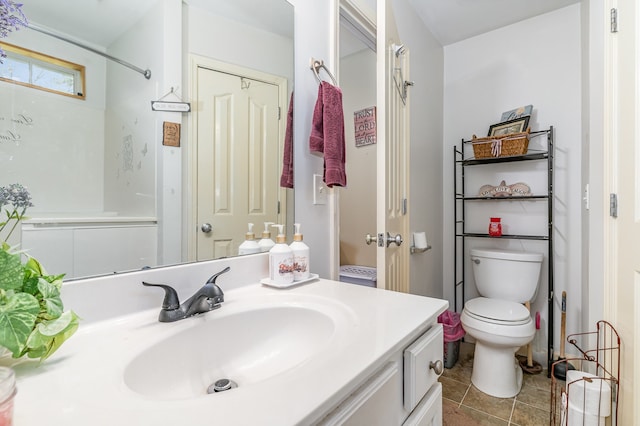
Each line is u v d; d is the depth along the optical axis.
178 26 0.82
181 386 0.62
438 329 0.77
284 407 0.38
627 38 1.16
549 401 1.64
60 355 0.52
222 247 0.92
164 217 0.79
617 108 1.23
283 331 0.78
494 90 2.32
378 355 0.51
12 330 0.41
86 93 0.66
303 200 1.20
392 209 1.35
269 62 1.06
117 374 0.47
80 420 0.35
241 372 0.70
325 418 0.44
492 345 1.69
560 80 2.06
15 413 0.36
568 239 2.02
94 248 0.66
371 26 1.63
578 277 1.97
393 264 1.38
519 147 2.00
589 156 1.52
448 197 2.52
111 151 0.69
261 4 1.04
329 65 1.31
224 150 0.93
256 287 0.94
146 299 0.72
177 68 0.82
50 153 0.61
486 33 2.36
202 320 0.69
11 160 0.56
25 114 0.58
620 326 1.20
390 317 0.69
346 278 2.00
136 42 0.74
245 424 0.35
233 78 0.95
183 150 0.83
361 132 2.35
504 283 2.04
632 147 1.13
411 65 2.03
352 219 2.39
